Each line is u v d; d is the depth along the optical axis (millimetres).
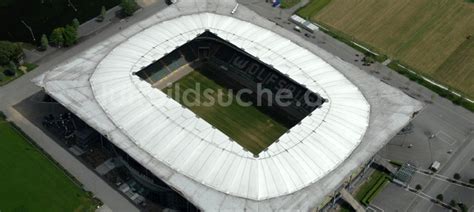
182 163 112500
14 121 135500
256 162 111875
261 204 106250
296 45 144500
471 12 178250
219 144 115188
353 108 127438
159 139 116688
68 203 117375
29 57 156375
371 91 134250
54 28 168000
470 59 161750
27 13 173750
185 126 118625
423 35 170125
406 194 123062
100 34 166000
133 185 122125
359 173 123875
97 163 126375
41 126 134625
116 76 131125
